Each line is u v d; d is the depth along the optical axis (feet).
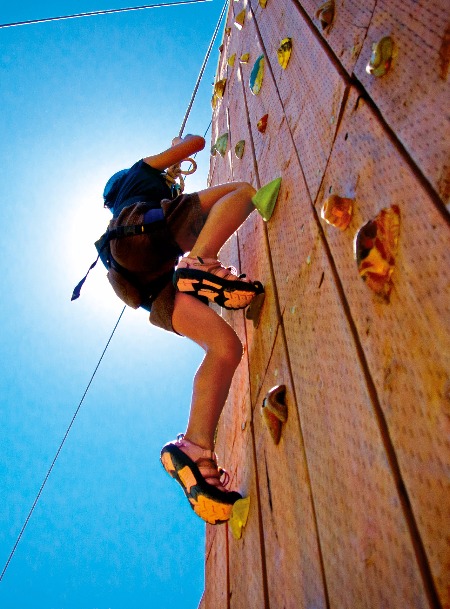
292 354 3.92
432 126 2.50
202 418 4.47
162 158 6.17
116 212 5.76
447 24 2.54
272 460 4.05
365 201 3.05
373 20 3.45
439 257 2.24
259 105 6.98
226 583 5.05
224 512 4.28
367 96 3.35
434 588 1.90
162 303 5.24
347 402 2.84
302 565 3.10
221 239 5.10
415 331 2.33
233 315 6.68
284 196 4.94
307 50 4.88
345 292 3.15
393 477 2.29
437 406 2.08
